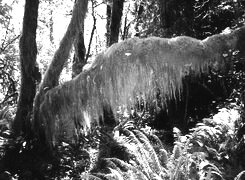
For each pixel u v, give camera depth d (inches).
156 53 272.5
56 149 309.4
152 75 278.1
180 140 248.5
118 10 525.7
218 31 382.9
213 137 262.1
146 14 507.8
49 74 321.4
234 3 337.7
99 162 294.8
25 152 304.0
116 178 219.3
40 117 313.3
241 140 246.1
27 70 328.5
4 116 352.2
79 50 502.3
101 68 286.8
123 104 290.2
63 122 308.8
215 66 286.4
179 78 280.8
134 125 356.2
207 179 202.4
